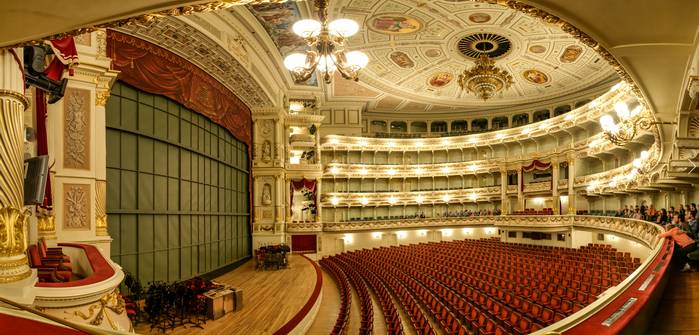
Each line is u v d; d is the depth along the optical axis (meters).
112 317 5.23
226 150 18.45
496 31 18.92
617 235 16.89
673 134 8.30
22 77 4.21
